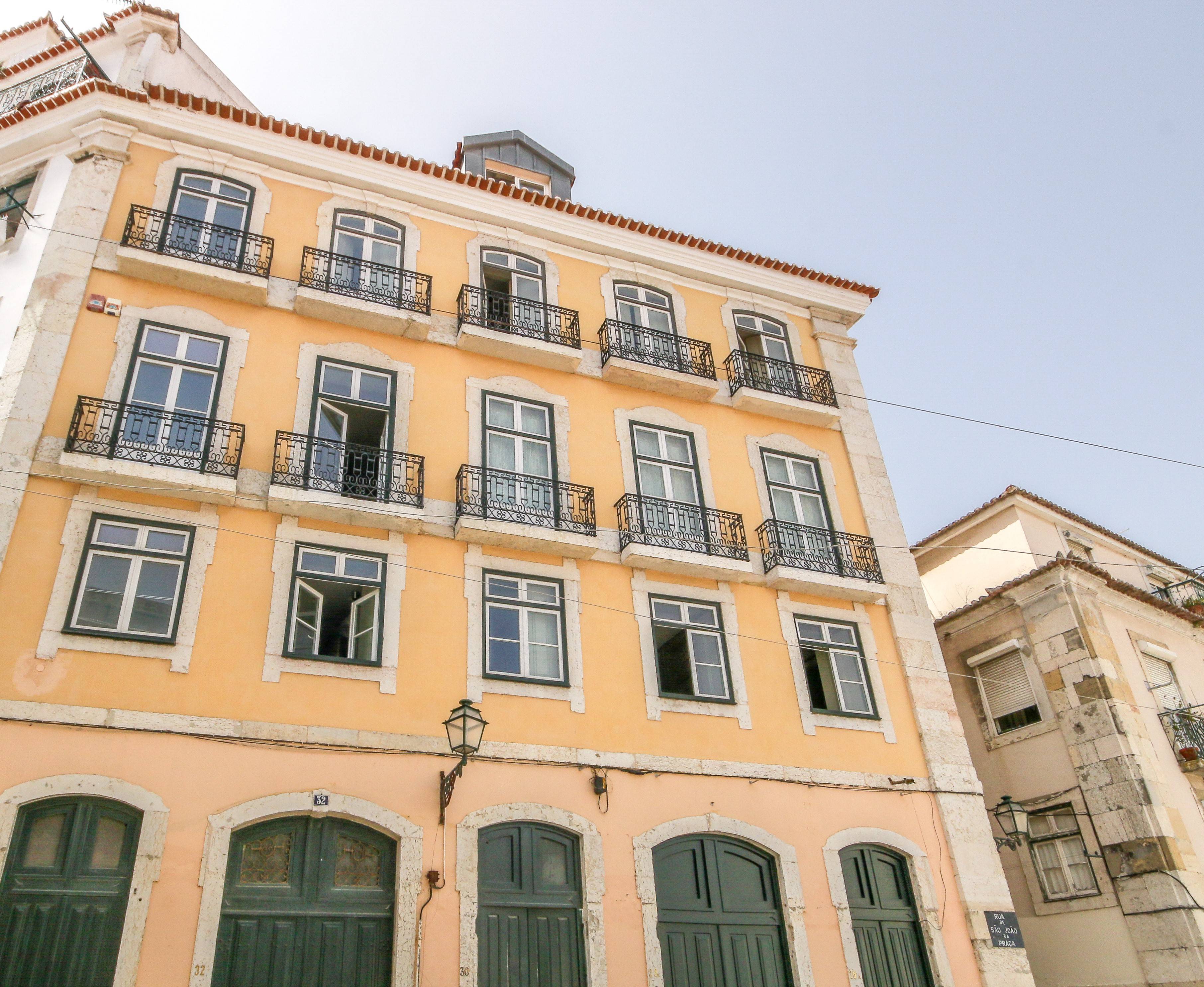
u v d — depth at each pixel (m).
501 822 9.62
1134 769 12.74
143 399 10.48
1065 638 14.03
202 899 8.27
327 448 10.95
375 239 12.93
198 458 10.06
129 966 7.83
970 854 11.46
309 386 11.27
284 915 8.59
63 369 10.16
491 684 10.28
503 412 12.29
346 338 11.84
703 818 10.48
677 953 9.81
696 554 11.94
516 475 11.36
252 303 11.52
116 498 9.68
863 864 11.06
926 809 11.61
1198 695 15.20
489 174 16.03
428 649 10.20
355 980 8.58
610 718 10.65
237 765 8.91
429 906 8.95
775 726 11.41
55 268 10.73
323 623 10.05
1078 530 17.44
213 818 8.60
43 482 9.48
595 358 13.34
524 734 10.16
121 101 12.12
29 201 11.73
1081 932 12.76
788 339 15.19
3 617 8.74
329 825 9.10
